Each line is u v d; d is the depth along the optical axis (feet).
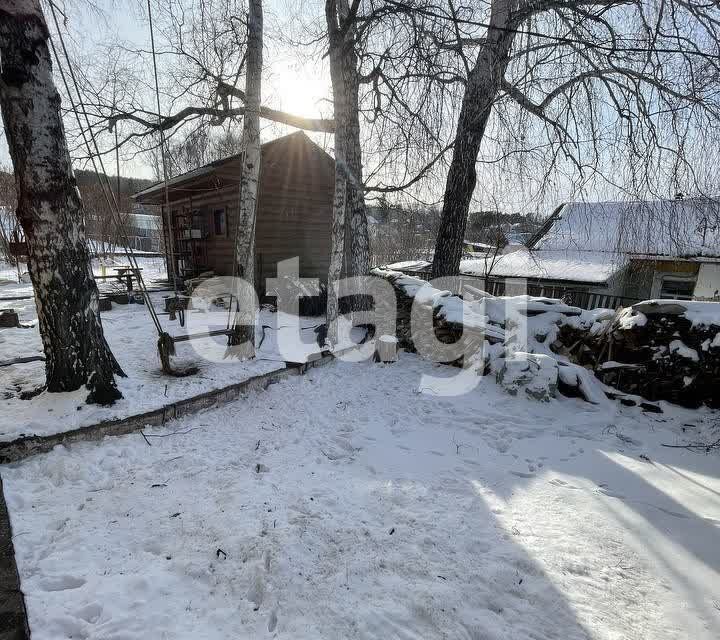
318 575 7.26
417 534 8.49
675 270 36.32
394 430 13.94
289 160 38.22
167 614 6.40
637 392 16.38
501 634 6.32
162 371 17.37
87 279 13.12
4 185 39.68
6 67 11.12
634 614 6.75
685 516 9.25
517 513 9.36
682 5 16.53
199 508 8.99
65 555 7.48
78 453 10.95
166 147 25.09
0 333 23.39
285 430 13.57
